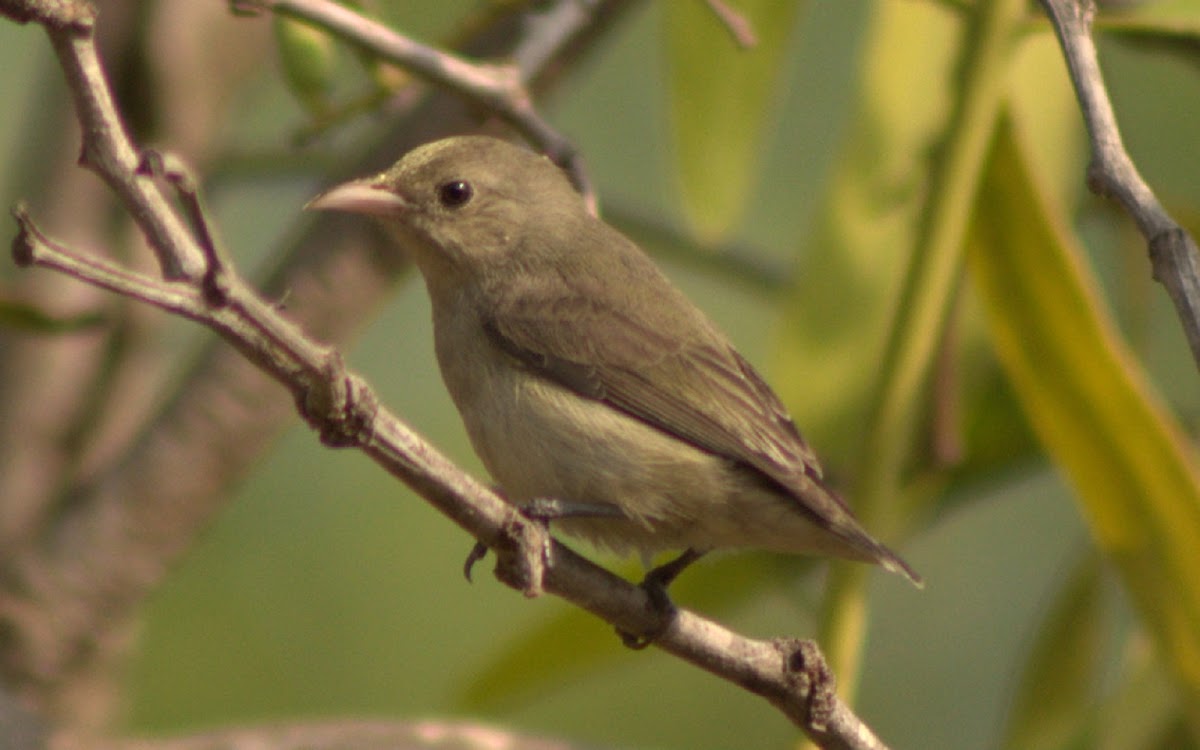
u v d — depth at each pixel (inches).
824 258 403.2
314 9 338.0
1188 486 354.3
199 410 394.3
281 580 519.5
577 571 304.5
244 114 524.1
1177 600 357.4
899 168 401.1
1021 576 558.9
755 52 410.3
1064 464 363.9
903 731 543.2
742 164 413.4
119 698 406.3
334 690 504.7
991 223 362.6
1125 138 505.0
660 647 312.8
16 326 361.4
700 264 465.7
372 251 415.2
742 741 541.0
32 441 437.1
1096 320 358.0
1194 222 430.0
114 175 232.8
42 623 390.9
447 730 350.9
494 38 417.7
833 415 399.5
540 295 399.9
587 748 355.9
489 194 413.1
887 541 418.0
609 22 425.1
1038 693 438.3
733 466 373.4
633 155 586.2
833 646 340.8
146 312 450.6
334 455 540.1
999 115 359.6
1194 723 358.6
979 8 340.8
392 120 447.5
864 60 408.8
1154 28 353.1
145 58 440.1
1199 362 243.8
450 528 536.1
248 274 565.6
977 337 431.5
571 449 378.0
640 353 388.5
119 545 393.4
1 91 526.9
